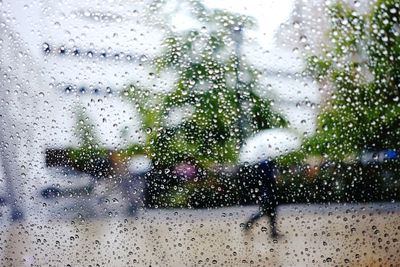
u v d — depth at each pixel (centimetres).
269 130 1121
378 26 1055
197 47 1180
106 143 1178
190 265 1020
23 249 1065
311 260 980
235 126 1148
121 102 1184
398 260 952
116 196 1161
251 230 1059
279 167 1095
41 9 1166
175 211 1140
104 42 1178
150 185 1162
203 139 1163
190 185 1151
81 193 1159
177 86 1195
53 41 1171
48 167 1164
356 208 1038
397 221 1003
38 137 1167
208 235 1063
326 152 1070
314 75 1093
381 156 1045
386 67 1053
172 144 1171
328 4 1077
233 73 1155
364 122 1059
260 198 1096
